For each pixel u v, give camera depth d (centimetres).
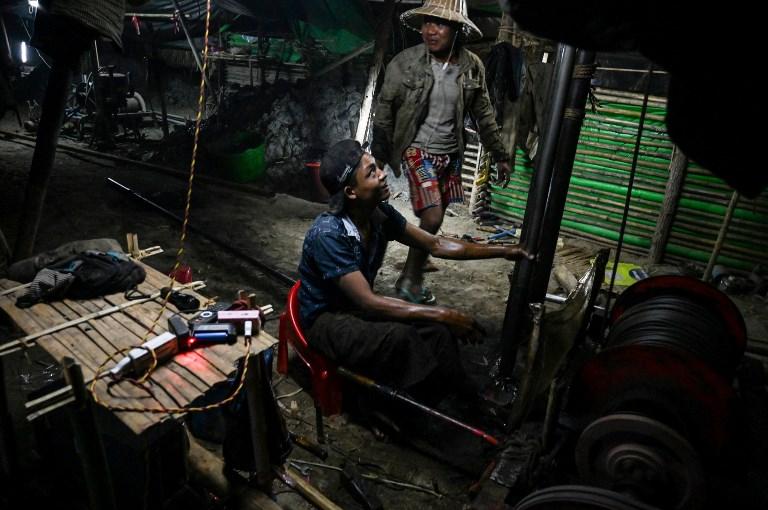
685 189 638
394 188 899
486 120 452
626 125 658
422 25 424
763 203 597
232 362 218
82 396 180
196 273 539
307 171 945
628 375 249
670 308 306
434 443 326
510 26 593
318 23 930
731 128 95
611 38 103
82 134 1127
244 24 1116
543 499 206
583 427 274
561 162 316
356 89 1024
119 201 734
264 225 698
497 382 361
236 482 265
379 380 309
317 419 317
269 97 1020
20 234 404
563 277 573
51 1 333
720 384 227
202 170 929
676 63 97
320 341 307
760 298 575
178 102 1518
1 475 262
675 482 225
